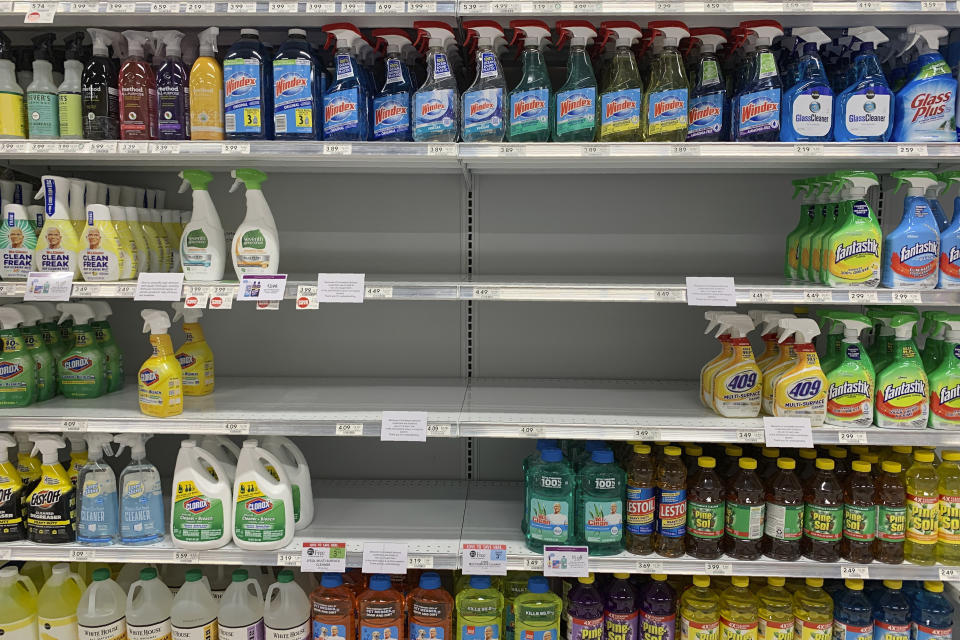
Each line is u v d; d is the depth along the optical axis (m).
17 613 1.92
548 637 1.88
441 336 2.45
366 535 1.98
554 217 2.37
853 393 1.82
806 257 2.01
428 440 2.47
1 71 1.86
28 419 1.87
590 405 2.03
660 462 1.93
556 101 1.83
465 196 2.37
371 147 1.75
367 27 1.97
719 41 1.84
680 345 2.42
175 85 1.84
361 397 2.12
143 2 1.74
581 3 1.69
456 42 2.00
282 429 1.86
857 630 1.87
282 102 1.80
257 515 1.88
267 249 1.87
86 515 1.90
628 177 2.35
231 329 2.46
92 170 2.37
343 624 1.89
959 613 2.12
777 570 1.82
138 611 1.90
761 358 2.10
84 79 1.87
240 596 1.91
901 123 1.79
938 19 1.90
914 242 1.77
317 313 2.45
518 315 2.43
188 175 1.90
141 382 1.88
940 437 1.78
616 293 1.79
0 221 1.99
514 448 2.46
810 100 1.76
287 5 1.73
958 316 1.85
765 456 1.99
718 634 1.91
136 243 1.96
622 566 1.84
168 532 2.01
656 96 1.78
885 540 1.83
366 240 2.39
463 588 1.96
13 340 1.99
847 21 1.93
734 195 2.34
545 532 1.87
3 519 1.91
